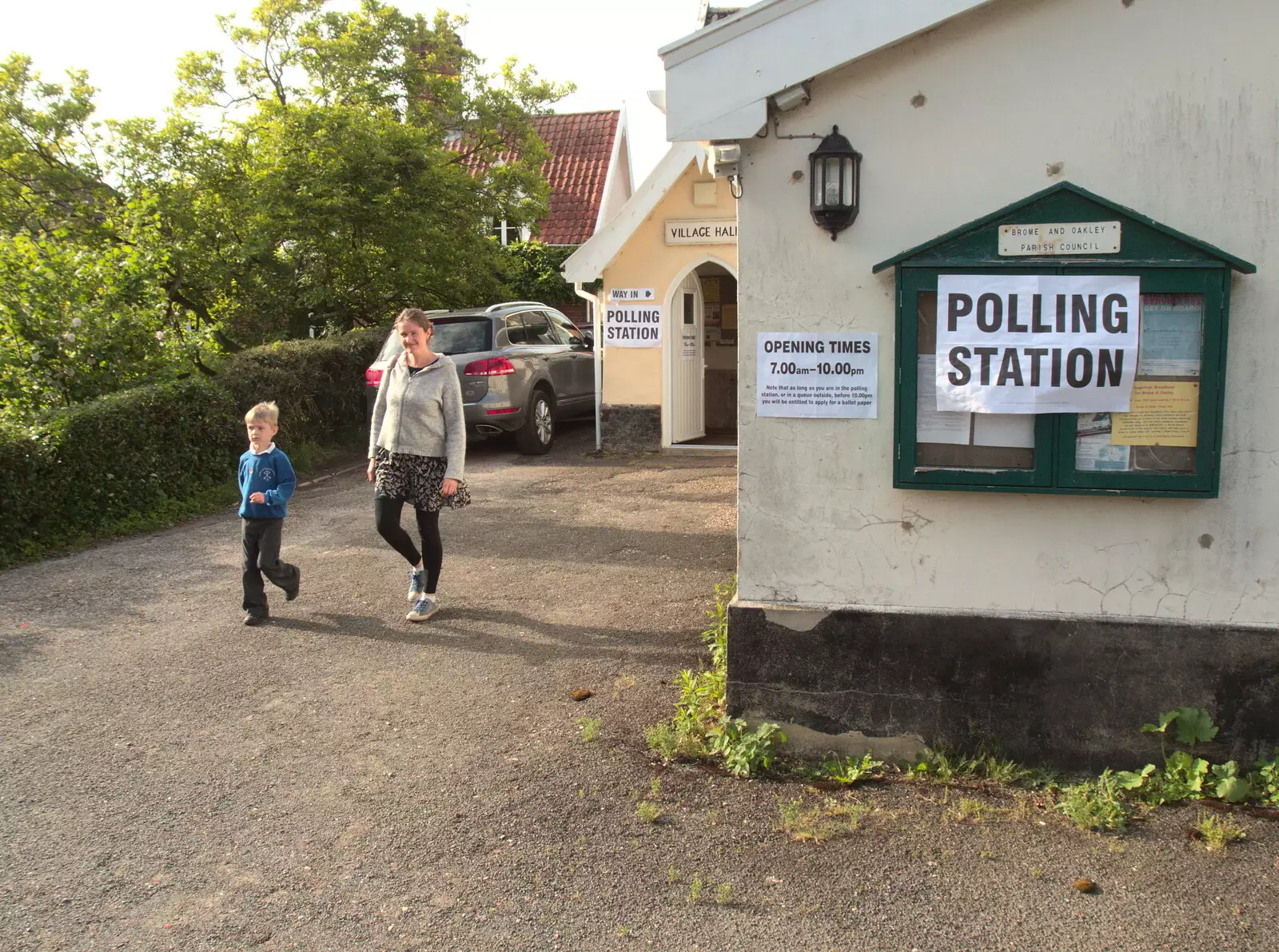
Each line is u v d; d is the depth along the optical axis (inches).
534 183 693.3
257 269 623.5
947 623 176.1
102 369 407.2
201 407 410.6
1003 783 173.5
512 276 781.3
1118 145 163.9
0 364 382.0
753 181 173.0
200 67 668.1
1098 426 166.6
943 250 166.9
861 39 162.4
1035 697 175.3
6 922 141.1
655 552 319.9
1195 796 167.6
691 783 176.2
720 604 252.1
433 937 137.3
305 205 588.1
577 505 387.9
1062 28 163.0
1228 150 161.3
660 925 139.1
